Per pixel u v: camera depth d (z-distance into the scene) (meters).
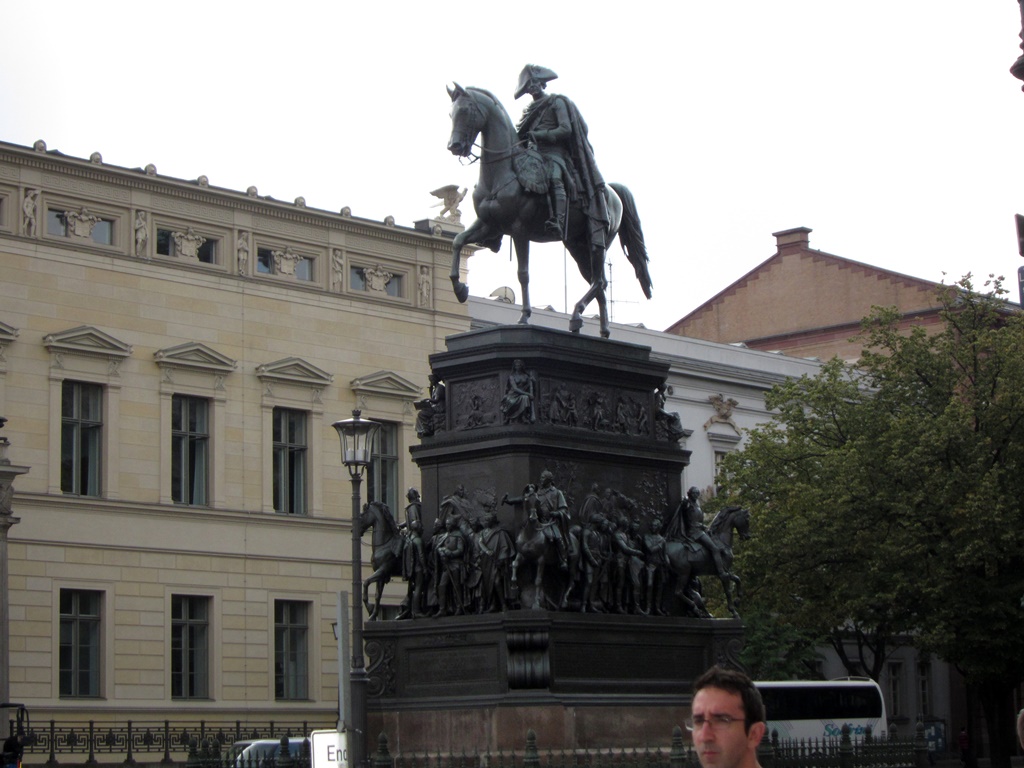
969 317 63.88
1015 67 25.69
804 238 102.06
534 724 25.05
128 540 61.81
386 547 27.42
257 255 67.00
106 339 61.72
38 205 60.72
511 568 25.86
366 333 69.62
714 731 8.86
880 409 63.06
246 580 65.06
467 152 27.56
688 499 28.38
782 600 61.81
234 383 65.56
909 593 58.84
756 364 84.56
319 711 66.50
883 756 29.97
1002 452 60.16
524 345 26.86
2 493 56.12
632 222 29.94
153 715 61.41
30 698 58.34
